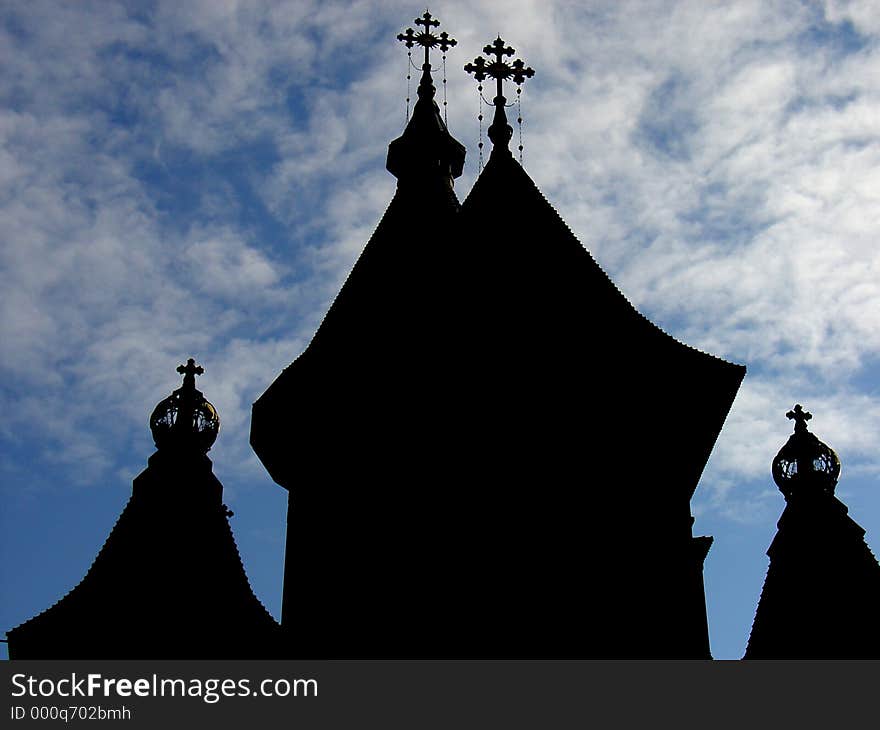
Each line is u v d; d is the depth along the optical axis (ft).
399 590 127.44
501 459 132.46
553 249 149.07
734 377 139.03
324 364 145.59
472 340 140.05
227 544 128.67
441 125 171.12
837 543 130.31
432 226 158.71
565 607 124.57
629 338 140.97
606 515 129.80
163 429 135.03
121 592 122.93
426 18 181.06
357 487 134.62
